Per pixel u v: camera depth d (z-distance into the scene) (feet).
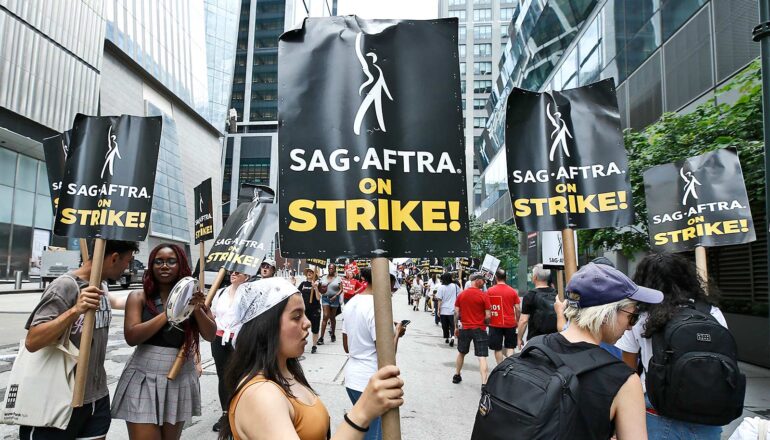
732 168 14.34
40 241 102.42
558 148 11.98
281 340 6.12
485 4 301.84
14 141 92.43
